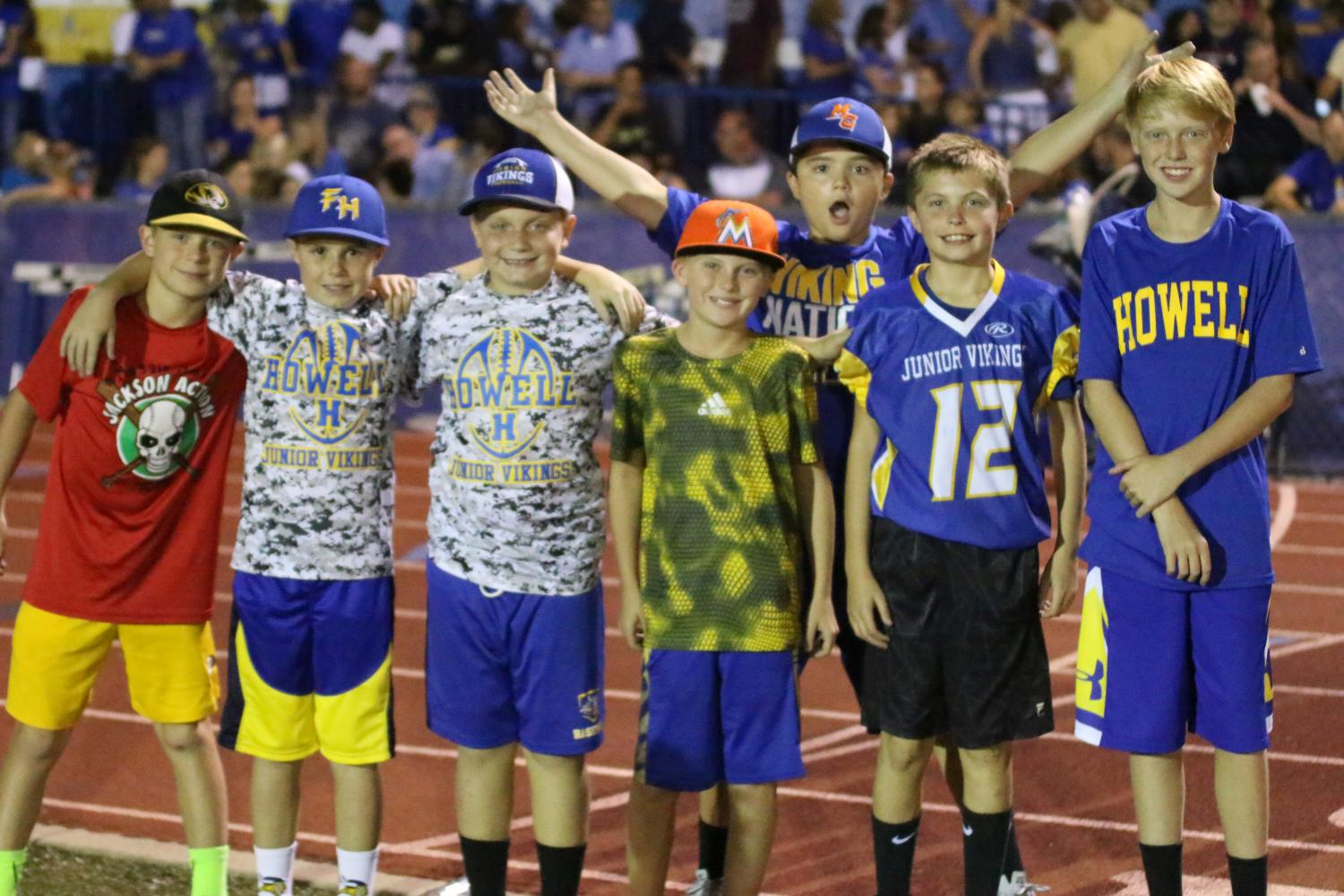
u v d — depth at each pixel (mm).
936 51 15914
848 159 5293
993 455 4770
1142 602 4660
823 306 5422
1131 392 4691
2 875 5086
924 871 5668
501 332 4949
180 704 5078
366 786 5133
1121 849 5887
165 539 5047
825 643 4867
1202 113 4504
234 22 16297
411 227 14656
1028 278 4898
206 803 5125
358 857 5133
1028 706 4820
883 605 4840
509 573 4922
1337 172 14211
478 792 5070
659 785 4824
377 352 5043
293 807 5199
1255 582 4613
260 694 5117
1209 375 4613
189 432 5039
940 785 6555
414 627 9352
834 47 15891
